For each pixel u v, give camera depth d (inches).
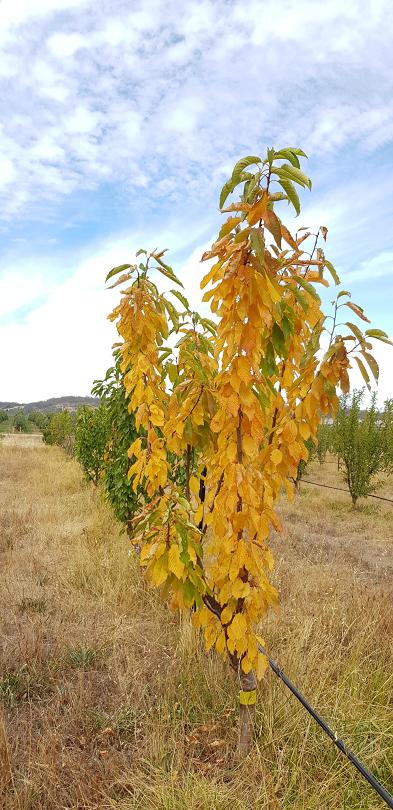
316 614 154.1
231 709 110.3
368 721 103.3
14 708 115.7
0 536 253.3
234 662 94.7
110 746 103.2
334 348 70.2
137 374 106.0
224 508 82.5
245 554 79.3
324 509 404.2
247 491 77.3
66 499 365.7
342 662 126.3
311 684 115.6
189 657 126.0
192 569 86.0
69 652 137.2
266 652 122.8
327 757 97.5
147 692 121.0
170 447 103.7
